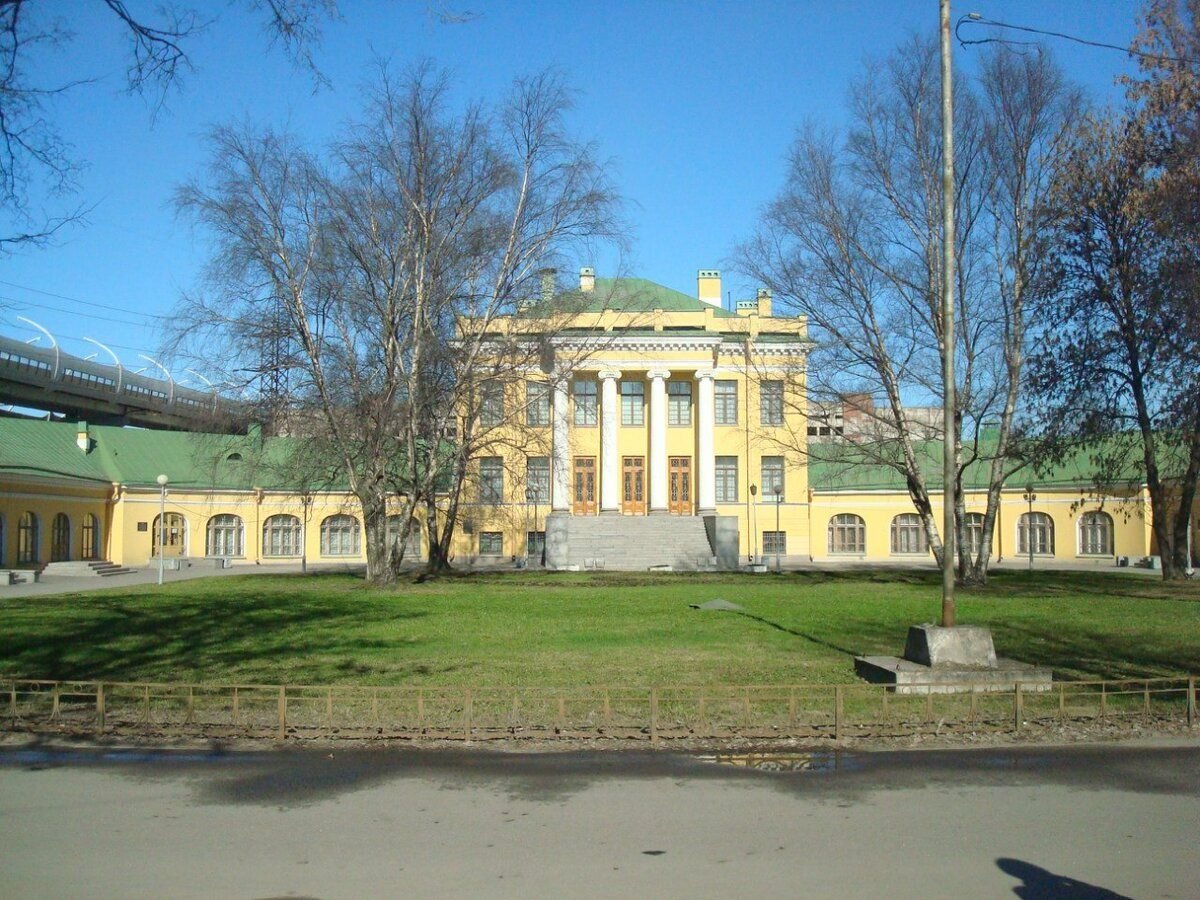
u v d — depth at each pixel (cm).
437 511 4497
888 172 3503
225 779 920
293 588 3403
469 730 1074
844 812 817
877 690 1270
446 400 3556
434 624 2177
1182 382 3200
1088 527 5712
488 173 3378
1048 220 3403
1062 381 3500
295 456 3572
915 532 6094
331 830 771
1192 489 3700
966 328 3475
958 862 697
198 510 5581
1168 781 909
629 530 5500
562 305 3647
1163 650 1695
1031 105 3388
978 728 1105
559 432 5225
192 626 2119
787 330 5875
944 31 1421
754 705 1230
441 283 3388
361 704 1230
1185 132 3028
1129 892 640
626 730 1105
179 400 5934
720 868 686
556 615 2383
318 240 3272
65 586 3741
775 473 5962
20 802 845
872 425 4106
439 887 650
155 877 668
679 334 5816
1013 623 2136
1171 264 2992
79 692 1211
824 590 3269
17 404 6125
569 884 656
